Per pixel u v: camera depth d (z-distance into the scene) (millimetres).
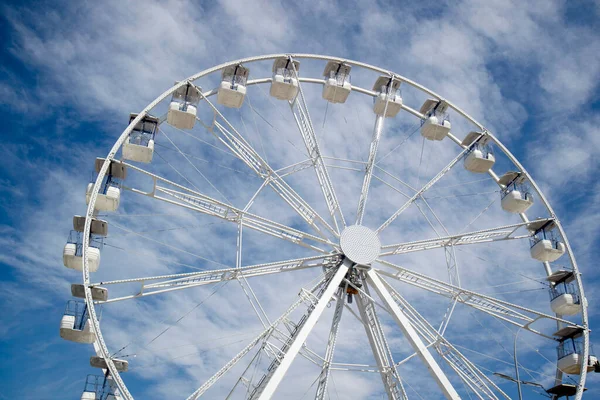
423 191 32750
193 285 28797
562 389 31859
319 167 32094
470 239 33031
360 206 31953
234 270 29000
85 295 27250
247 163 31359
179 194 30422
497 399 29328
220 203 30047
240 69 33281
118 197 29859
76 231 29469
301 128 33219
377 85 35750
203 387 26406
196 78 32312
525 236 34062
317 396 28406
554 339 33062
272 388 25984
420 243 31875
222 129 31688
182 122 32000
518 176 35469
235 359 27312
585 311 32375
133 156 31047
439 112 35906
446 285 31016
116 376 26172
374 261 30797
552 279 33969
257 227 30578
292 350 26906
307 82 34969
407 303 30625
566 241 33688
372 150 33438
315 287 30656
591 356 32000
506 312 31844
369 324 30938
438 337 30062
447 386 28047
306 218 31609
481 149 35531
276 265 29906
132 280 27797
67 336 28312
